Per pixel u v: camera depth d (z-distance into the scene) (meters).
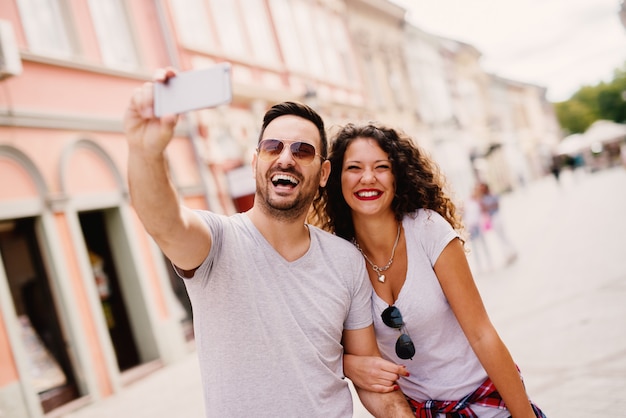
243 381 1.56
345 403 1.74
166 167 1.35
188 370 7.09
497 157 39.03
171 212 1.37
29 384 5.82
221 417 1.55
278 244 1.74
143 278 7.77
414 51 26.42
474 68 38.91
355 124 2.14
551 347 4.61
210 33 10.85
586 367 3.99
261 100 11.87
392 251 1.99
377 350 1.94
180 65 9.63
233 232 1.67
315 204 2.32
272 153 1.75
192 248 1.47
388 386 1.87
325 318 1.71
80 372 6.46
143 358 7.75
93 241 7.71
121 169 7.81
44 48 7.12
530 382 4.00
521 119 52.09
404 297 1.90
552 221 15.30
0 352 5.64
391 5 22.98
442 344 1.93
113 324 7.61
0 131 6.19
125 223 7.70
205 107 1.21
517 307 6.33
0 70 5.73
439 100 28.52
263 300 1.62
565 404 3.49
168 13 9.72
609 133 40.28
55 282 6.50
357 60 19.36
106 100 7.84
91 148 7.38
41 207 6.48
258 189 1.76
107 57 8.18
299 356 1.64
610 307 5.27
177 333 8.05
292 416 1.57
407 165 2.02
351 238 2.21
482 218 9.95
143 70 8.63
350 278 1.84
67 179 6.93
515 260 10.08
